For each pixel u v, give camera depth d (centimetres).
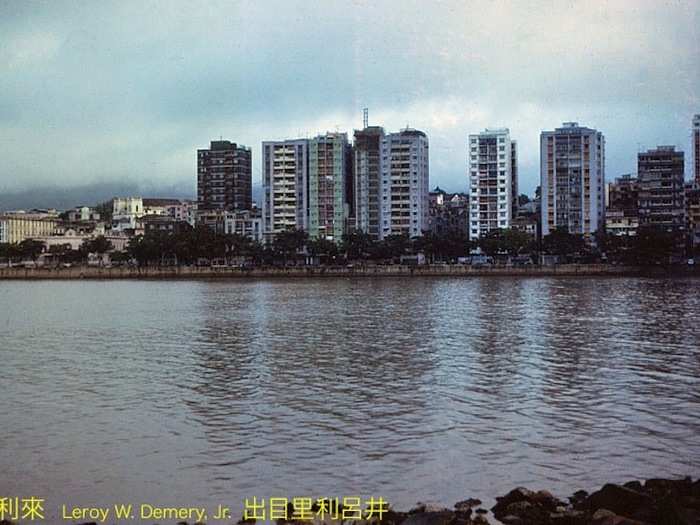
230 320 9819
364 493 3038
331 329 8556
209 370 5791
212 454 3550
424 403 4528
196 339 7788
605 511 2542
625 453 3500
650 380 5203
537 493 2875
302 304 12438
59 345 7469
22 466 3406
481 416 4197
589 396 4694
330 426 4009
